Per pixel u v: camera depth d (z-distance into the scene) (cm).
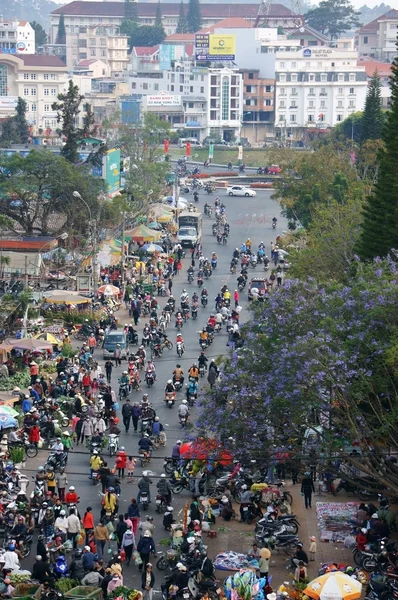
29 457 7638
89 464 7556
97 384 8956
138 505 6812
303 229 14888
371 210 9150
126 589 5412
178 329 11731
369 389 6147
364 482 6838
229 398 6650
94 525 6488
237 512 6738
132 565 6025
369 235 9050
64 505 6600
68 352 10050
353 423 6128
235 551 6181
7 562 5741
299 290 7069
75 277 12781
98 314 11694
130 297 12662
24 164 14475
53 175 14488
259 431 6581
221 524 6562
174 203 19325
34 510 6341
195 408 8956
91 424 7931
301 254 10325
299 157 18575
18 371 9325
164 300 13125
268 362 6631
